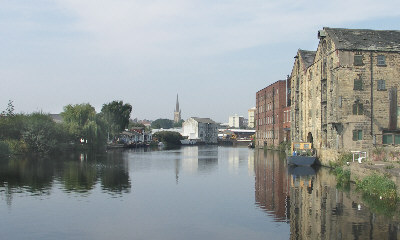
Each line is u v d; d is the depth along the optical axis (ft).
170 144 423.23
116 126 332.80
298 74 171.63
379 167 72.74
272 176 103.76
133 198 70.18
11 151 169.07
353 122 117.80
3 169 118.32
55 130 202.39
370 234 46.06
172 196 72.59
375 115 118.62
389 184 65.36
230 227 50.49
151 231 48.65
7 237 46.16
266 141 282.56
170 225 51.49
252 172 114.73
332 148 125.29
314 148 144.97
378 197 67.05
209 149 305.32
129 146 318.86
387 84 119.14
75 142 235.40
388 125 118.52
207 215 57.06
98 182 90.74
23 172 110.22
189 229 49.60
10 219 54.34
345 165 98.48
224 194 74.74
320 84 136.56
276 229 49.32
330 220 52.90
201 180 95.86
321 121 135.44
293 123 180.55
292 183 89.10
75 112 249.55
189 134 533.14
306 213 57.57
